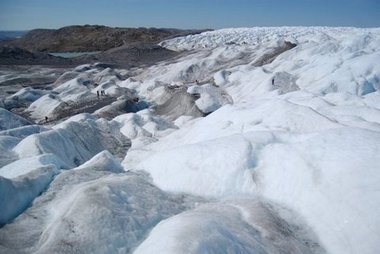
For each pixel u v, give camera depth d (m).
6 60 124.06
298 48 79.12
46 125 54.72
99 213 10.17
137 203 11.36
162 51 159.88
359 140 13.27
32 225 10.90
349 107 24.52
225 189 13.32
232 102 55.00
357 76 49.00
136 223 10.29
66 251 9.12
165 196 12.77
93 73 102.12
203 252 8.26
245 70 73.44
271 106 23.16
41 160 16.38
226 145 14.95
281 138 15.14
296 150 13.77
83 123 37.47
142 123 45.03
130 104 63.88
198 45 163.62
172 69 97.81
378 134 13.68
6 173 16.11
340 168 11.91
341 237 9.95
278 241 10.09
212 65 96.38
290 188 12.41
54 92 78.62
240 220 10.87
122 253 9.34
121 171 16.17
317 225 10.74
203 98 54.91
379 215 9.75
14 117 44.69
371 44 68.25
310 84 52.66
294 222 11.24
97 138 36.31
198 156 14.81
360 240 9.52
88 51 199.00
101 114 57.69
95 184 11.89
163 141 29.55
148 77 99.19
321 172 12.18
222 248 8.68
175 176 14.35
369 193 10.50
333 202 10.92
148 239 9.45
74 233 9.62
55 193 12.82
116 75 98.38
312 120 19.91
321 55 66.94
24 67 116.81
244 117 23.31
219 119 25.59
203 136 24.06
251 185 13.22
